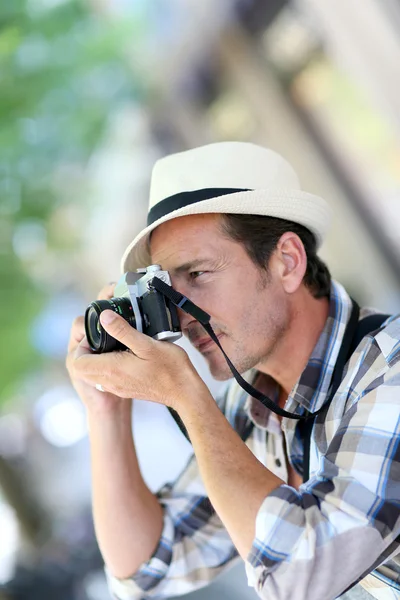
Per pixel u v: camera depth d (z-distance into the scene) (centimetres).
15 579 513
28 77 580
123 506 229
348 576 159
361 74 566
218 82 948
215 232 208
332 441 176
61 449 1202
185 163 217
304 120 820
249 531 164
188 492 240
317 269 222
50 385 907
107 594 493
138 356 188
